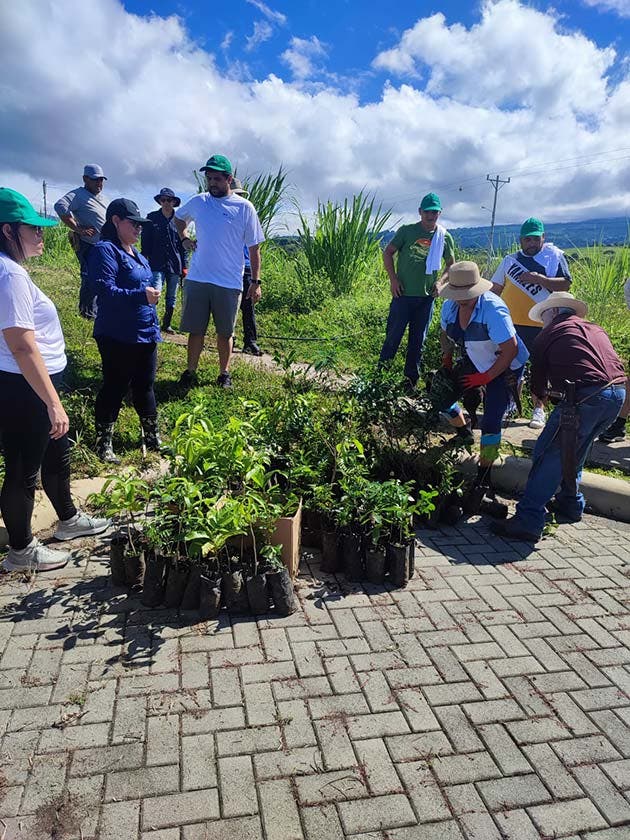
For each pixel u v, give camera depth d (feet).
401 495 12.13
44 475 12.28
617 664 10.01
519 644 10.37
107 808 7.13
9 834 6.77
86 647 9.77
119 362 15.21
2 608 10.64
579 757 8.13
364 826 7.04
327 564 12.30
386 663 9.72
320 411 14.79
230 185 21.98
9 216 9.81
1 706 8.52
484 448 15.23
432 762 7.93
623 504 15.47
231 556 11.34
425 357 26.61
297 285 41.34
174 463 12.31
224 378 21.88
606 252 41.52
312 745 8.10
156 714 8.50
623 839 7.05
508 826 7.13
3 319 9.77
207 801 7.26
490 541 13.99
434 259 20.84
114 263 14.80
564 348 13.58
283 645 10.03
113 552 11.23
